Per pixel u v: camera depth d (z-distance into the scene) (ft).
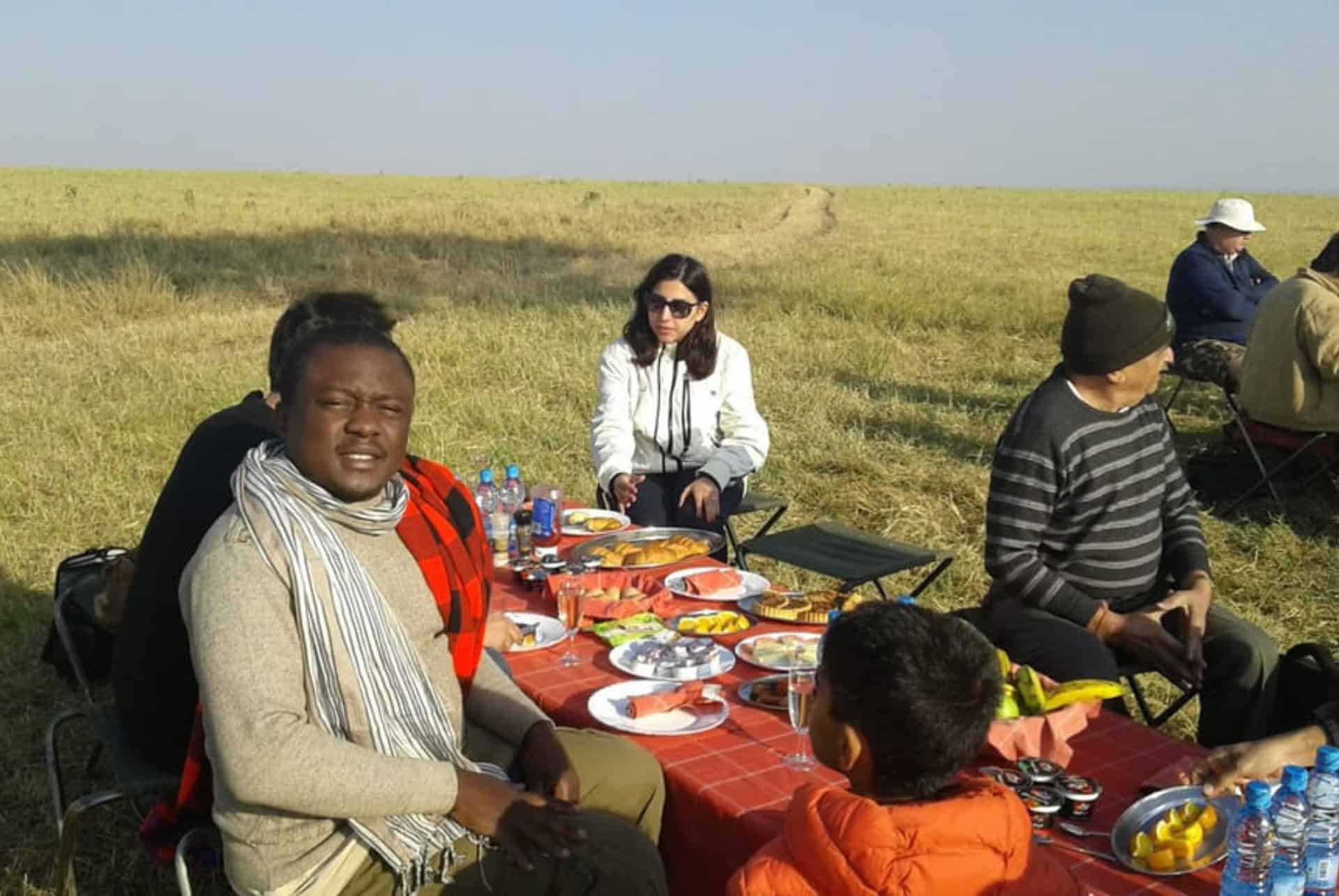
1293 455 21.54
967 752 5.91
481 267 61.67
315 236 71.51
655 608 11.04
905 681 5.76
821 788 6.10
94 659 11.58
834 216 124.16
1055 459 11.12
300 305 9.96
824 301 46.96
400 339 36.40
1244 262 27.76
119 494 22.06
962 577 19.13
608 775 7.87
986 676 6.02
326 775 6.71
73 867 10.54
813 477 24.12
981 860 5.65
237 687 6.68
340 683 7.06
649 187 206.28
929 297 48.55
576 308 43.47
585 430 27.22
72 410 27.68
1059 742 7.85
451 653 8.05
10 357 34.42
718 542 13.56
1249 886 6.04
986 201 165.17
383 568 7.56
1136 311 10.85
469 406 28.84
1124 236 93.04
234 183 170.19
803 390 31.14
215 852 9.08
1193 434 27.76
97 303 43.45
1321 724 7.68
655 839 7.97
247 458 7.42
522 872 7.39
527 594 11.59
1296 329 20.98
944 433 27.58
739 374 16.79
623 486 15.43
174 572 8.38
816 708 6.19
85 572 11.80
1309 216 129.70
